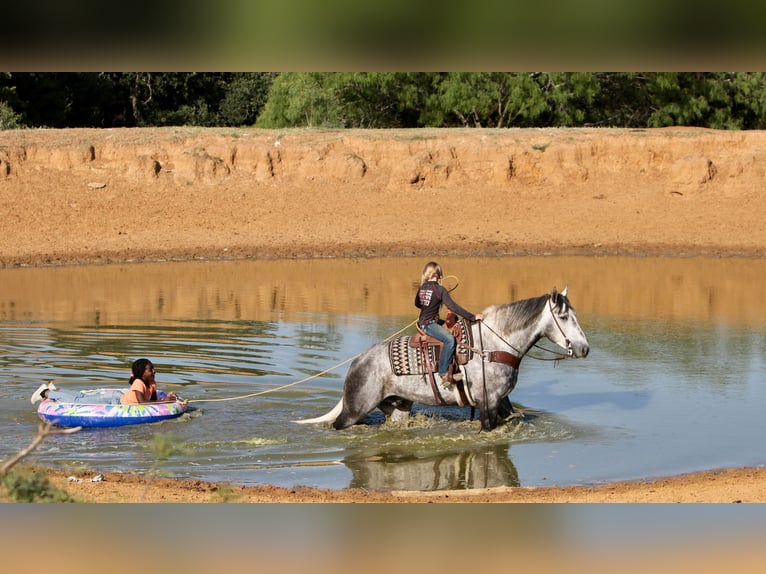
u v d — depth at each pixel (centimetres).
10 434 1400
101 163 4775
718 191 4716
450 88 6103
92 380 1755
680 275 3422
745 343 2177
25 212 4353
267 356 1984
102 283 3206
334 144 4978
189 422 1477
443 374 1377
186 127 5341
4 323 2395
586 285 3145
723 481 1182
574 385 1770
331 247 4059
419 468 1275
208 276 3384
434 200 4678
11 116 5741
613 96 6706
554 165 4891
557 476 1240
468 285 3092
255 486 1169
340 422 1434
